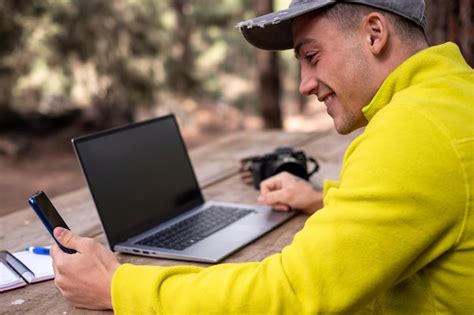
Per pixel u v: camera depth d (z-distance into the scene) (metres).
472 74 1.09
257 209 1.81
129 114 9.77
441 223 0.96
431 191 0.95
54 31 8.80
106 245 1.59
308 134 2.95
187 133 11.77
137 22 9.25
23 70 9.00
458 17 2.40
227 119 12.73
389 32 1.06
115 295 1.12
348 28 1.07
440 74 1.05
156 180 1.74
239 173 2.28
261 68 6.28
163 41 9.70
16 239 1.66
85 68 9.37
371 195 0.95
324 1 1.07
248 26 1.18
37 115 9.93
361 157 0.99
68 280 1.18
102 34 8.94
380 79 1.08
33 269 1.39
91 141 1.57
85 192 2.13
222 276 1.05
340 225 0.97
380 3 1.06
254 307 1.00
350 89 1.09
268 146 2.72
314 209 1.74
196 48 12.38
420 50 1.09
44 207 1.26
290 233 1.61
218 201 1.92
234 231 1.61
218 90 13.45
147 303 1.08
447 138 0.96
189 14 11.77
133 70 9.29
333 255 0.96
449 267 1.02
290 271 0.98
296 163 1.97
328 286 0.97
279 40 1.27
